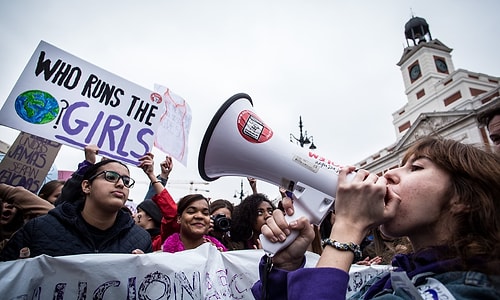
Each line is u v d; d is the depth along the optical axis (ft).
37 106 7.32
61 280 4.56
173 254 5.68
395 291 2.31
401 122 111.34
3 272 4.24
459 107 78.84
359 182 2.64
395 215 2.66
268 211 9.26
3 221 6.31
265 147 4.00
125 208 8.23
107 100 8.41
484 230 2.33
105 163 6.41
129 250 6.21
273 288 3.03
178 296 5.29
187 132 10.89
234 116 4.05
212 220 9.59
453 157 2.61
